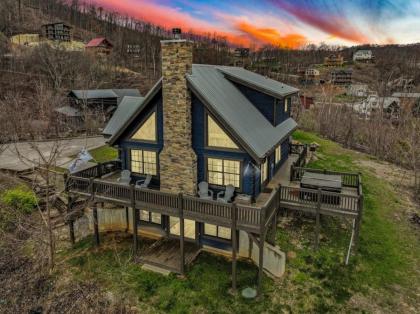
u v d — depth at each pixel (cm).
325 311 1139
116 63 7825
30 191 2000
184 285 1287
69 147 3200
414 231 1631
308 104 5512
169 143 1444
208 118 1393
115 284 1317
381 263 1373
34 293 1341
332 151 3022
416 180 2206
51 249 1427
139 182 1591
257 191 1464
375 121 3403
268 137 1512
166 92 1399
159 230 1612
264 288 1250
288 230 1577
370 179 2288
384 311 1133
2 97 4441
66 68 5612
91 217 1716
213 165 1445
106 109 4594
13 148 3066
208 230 1492
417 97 4109
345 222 1580
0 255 1579
